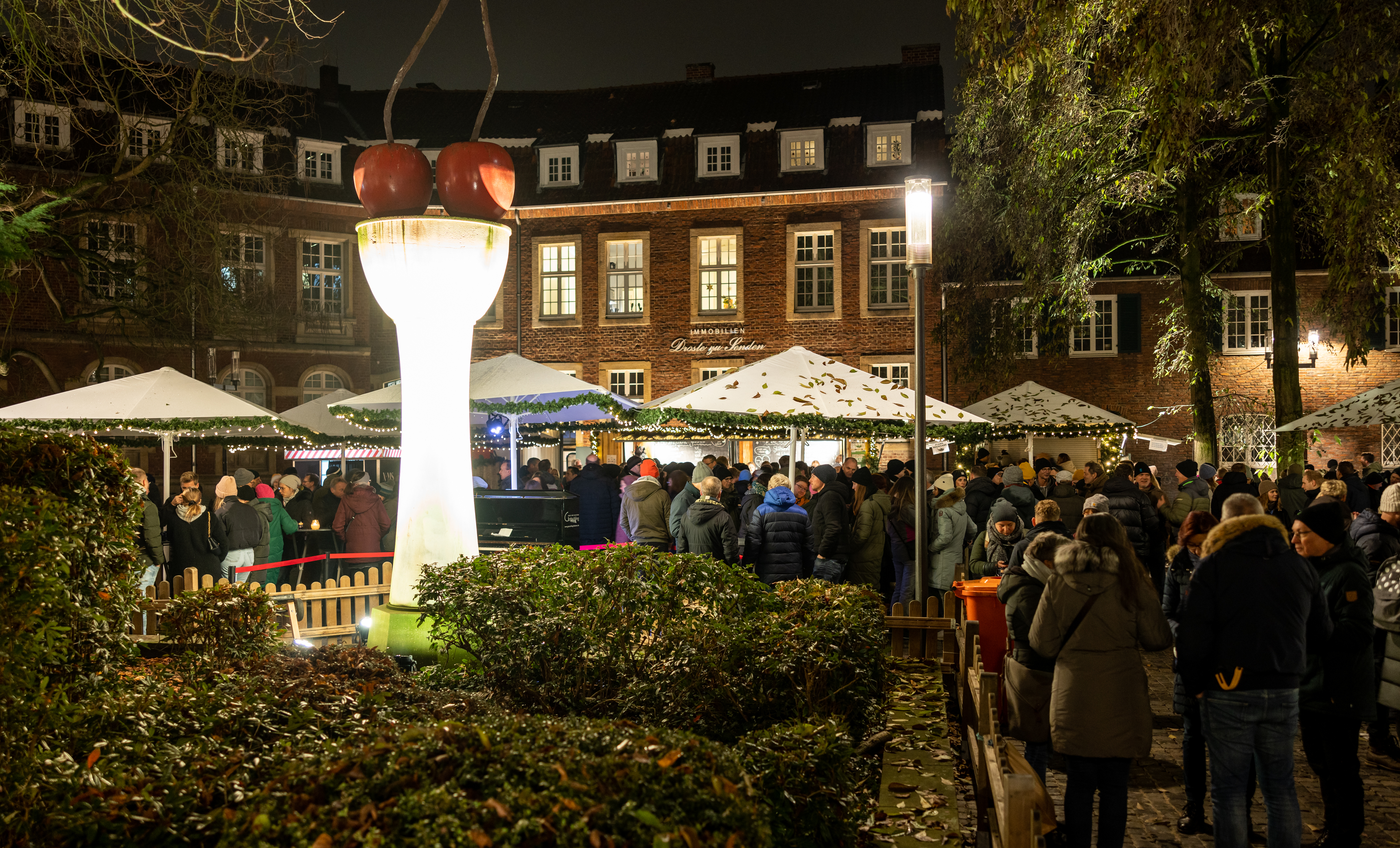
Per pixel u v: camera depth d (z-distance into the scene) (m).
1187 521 5.58
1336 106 13.87
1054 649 4.44
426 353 7.14
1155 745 6.99
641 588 5.54
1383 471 19.80
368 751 2.60
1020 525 7.90
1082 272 19.22
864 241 29.88
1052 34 13.45
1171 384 27.92
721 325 30.58
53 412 12.69
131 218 25.72
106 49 8.56
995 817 4.12
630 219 31.19
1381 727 6.59
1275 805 4.23
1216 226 19.50
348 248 30.98
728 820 2.40
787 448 28.23
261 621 6.62
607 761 2.44
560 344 31.50
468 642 5.88
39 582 3.59
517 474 16.19
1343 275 14.40
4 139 25.61
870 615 6.04
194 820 2.85
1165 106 12.53
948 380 29.00
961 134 22.02
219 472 27.98
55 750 3.38
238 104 20.97
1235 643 4.25
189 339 24.97
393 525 13.06
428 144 32.91
